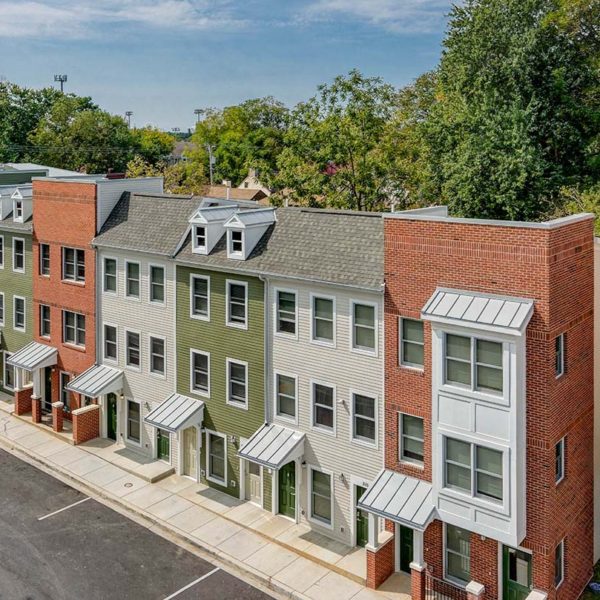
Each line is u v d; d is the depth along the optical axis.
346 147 49.44
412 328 21.41
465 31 48.97
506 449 18.48
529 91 45.22
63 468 29.98
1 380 39.72
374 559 21.47
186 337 28.47
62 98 97.44
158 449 30.69
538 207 43.00
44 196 34.56
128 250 30.06
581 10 46.69
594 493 22.05
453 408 19.41
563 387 19.19
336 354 23.55
